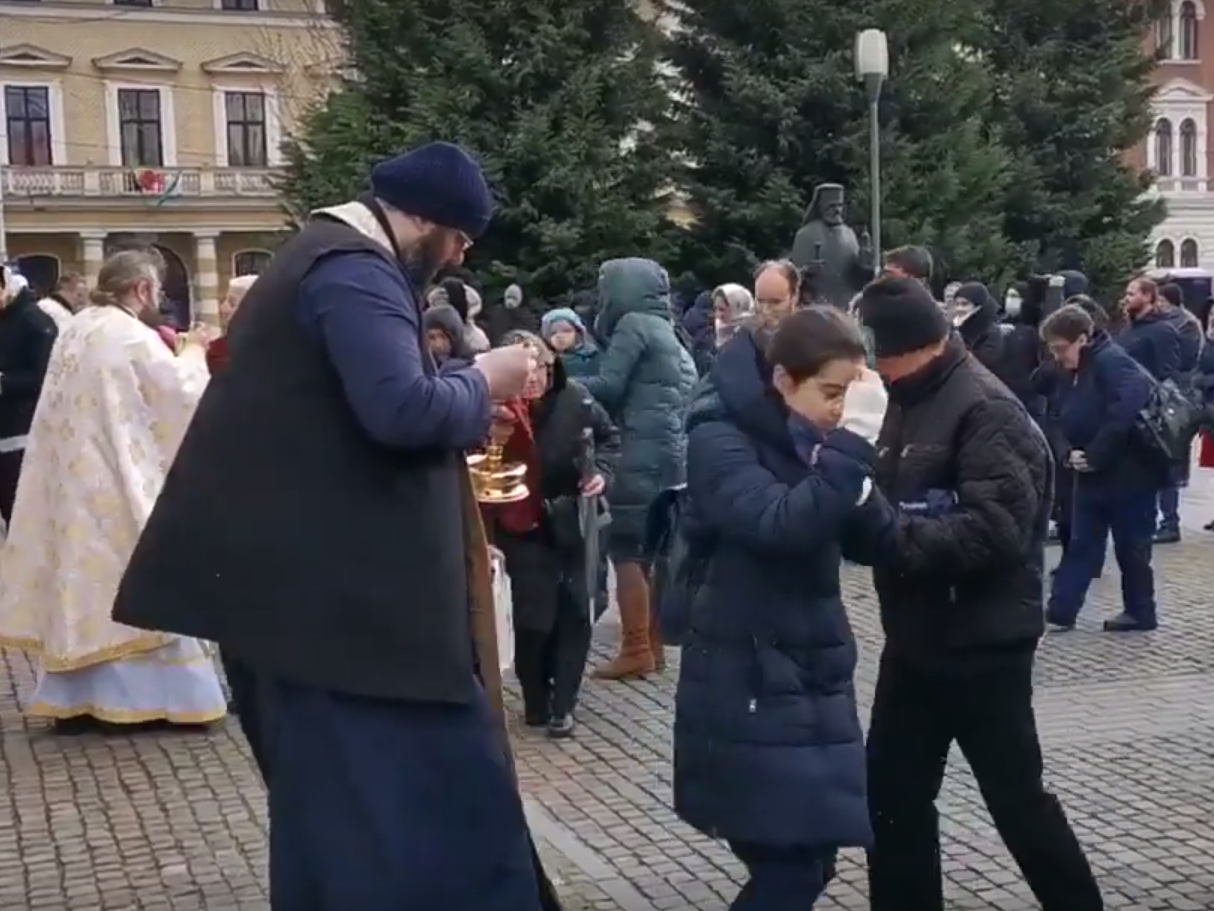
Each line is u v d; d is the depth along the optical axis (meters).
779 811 3.26
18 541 6.59
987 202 20.28
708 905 4.62
